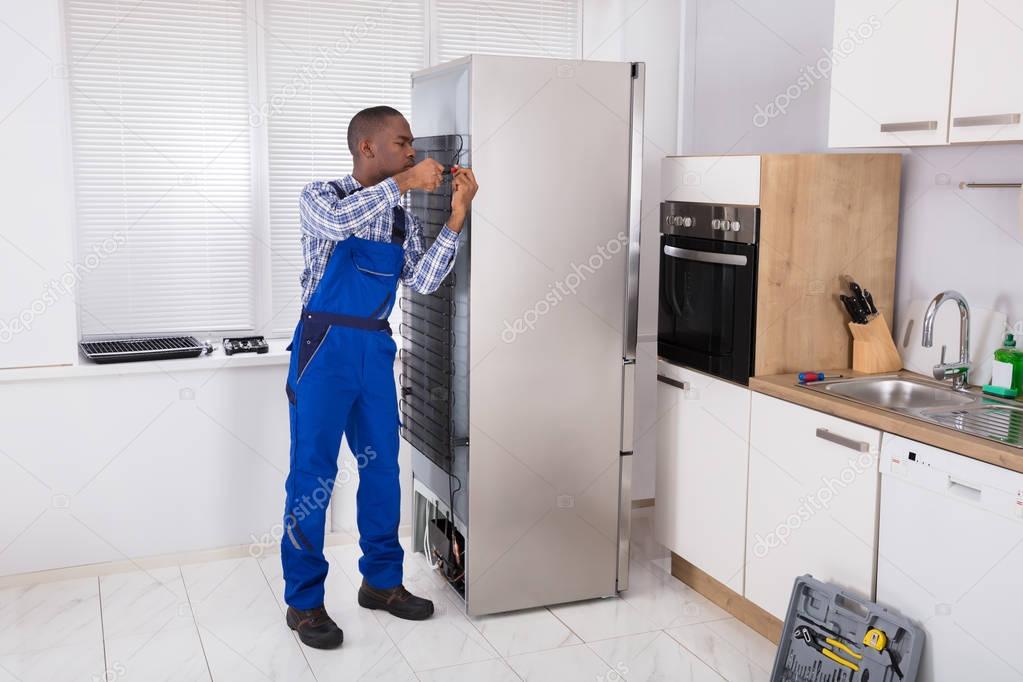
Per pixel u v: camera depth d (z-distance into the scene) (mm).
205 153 3398
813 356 2873
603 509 3086
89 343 3303
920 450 2211
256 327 3553
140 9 3258
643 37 3744
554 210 2861
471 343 2830
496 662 2727
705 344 2988
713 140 3713
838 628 2449
